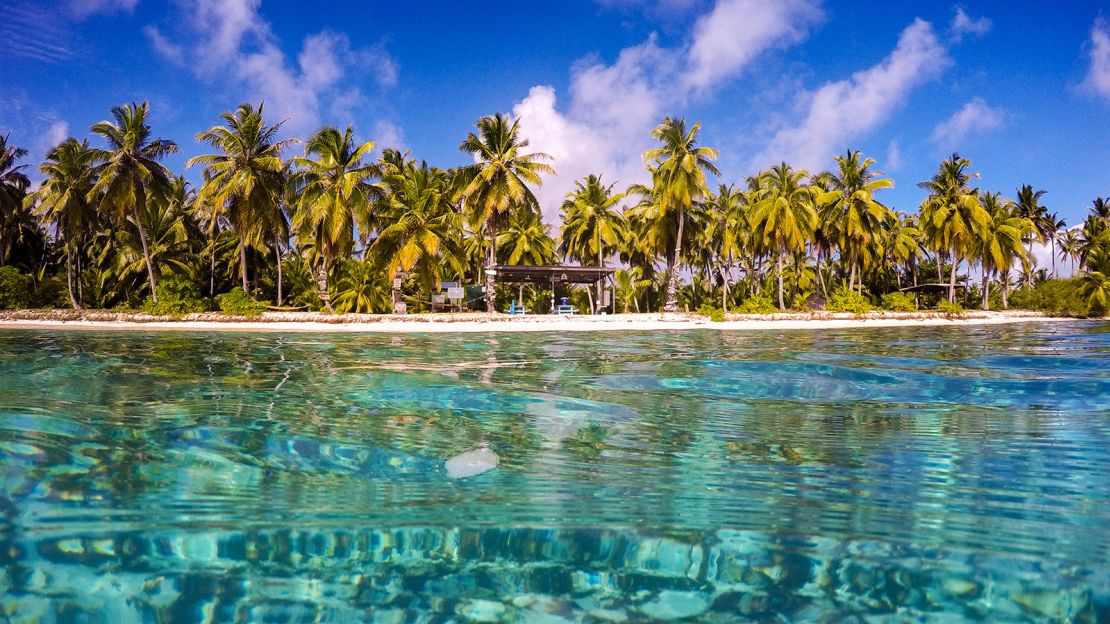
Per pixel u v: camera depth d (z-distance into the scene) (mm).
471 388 6344
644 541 2305
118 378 6703
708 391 6168
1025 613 1769
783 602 1862
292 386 6344
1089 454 3555
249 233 31203
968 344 13344
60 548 2170
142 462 3238
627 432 4195
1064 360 9227
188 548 2203
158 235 35469
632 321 24141
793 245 36188
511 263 42281
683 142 32219
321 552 2195
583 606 1849
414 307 33469
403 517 2537
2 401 4957
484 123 31172
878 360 9391
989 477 3109
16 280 29844
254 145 30609
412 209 28953
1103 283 38312
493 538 2318
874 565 2090
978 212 38000
